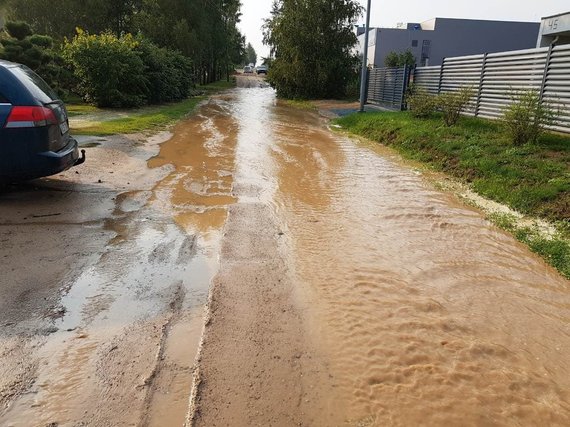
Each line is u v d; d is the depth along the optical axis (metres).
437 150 10.21
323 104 26.95
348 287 4.14
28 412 2.53
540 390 2.88
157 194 6.89
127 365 2.96
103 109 18.69
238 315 3.59
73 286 3.94
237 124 16.27
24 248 4.63
